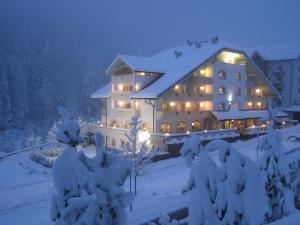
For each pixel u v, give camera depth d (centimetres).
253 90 5356
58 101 8981
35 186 2775
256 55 7462
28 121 8394
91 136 4597
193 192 498
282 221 304
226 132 4269
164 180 2661
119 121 4331
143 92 3841
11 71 7962
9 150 5791
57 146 3956
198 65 4159
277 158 880
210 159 502
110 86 4931
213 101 4500
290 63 7131
